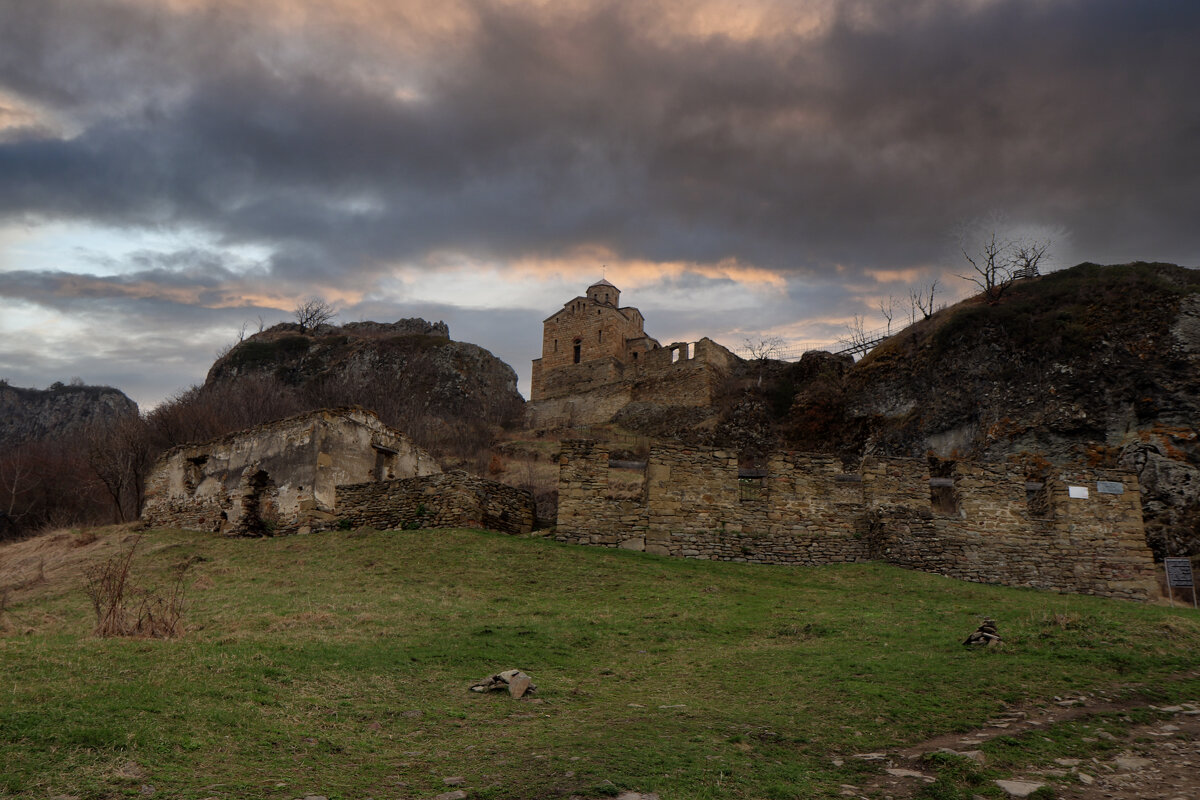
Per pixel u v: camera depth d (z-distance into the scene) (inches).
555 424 2549.2
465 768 295.0
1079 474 877.8
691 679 438.9
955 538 836.6
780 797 282.7
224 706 339.0
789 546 842.8
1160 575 967.6
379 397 2287.2
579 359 2920.8
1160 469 1197.1
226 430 1707.7
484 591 666.2
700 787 284.0
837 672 435.8
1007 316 1658.5
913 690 402.9
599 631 544.4
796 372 2175.2
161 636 478.6
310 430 989.2
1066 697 393.1
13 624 563.2
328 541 858.1
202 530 1037.8
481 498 901.2
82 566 848.9
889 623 559.8
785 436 1972.2
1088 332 1515.7
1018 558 834.8
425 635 510.3
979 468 868.6
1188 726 360.2
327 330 3508.9
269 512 992.9
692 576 737.0
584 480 858.8
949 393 1659.7
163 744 291.0
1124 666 439.8
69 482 1694.1
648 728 345.1
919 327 1904.5
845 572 776.9
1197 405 1300.4
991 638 481.7
